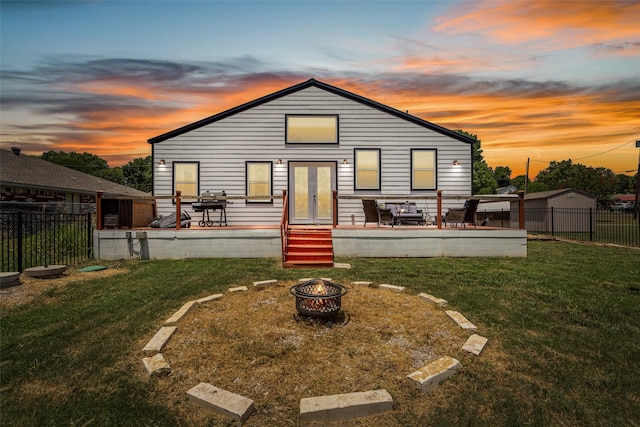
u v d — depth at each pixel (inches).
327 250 353.7
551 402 105.7
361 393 105.6
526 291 228.5
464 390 112.1
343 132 492.7
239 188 488.1
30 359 132.8
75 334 156.5
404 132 492.4
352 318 177.2
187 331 160.6
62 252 367.9
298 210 489.1
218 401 102.3
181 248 368.2
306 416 97.5
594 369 125.3
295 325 167.2
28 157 892.6
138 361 131.6
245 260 352.2
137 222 412.5
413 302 204.8
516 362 130.1
